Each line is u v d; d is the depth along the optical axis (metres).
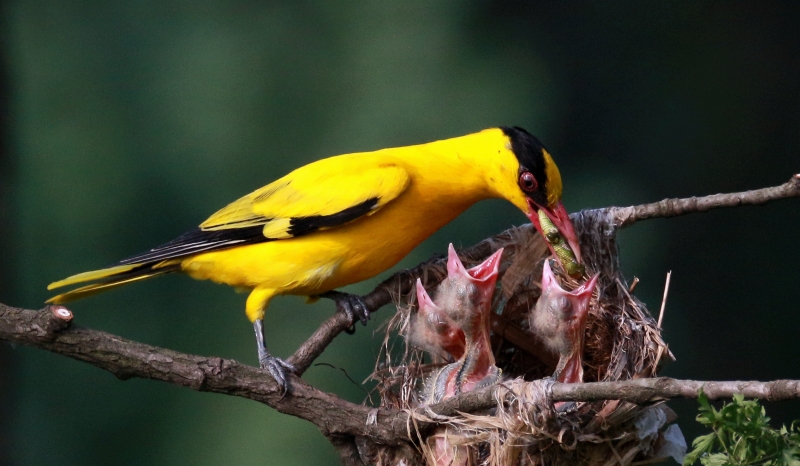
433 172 7.61
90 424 15.44
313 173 7.55
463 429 5.96
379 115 17.72
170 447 15.45
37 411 15.28
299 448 15.20
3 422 9.69
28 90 17.23
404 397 7.14
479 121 18.42
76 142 16.98
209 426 15.60
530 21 19.81
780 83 20.38
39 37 17.52
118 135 17.22
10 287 10.15
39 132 17.08
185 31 17.97
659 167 20.12
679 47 20.67
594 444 6.23
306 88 17.64
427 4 18.61
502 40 19.42
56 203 16.62
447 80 18.36
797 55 20.42
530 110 19.17
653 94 20.53
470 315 6.95
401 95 17.80
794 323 18.19
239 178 17.22
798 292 18.50
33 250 16.34
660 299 18.72
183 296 16.48
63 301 7.75
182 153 17.22
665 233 19.19
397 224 7.52
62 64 17.47
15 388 9.88
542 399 5.38
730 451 4.39
